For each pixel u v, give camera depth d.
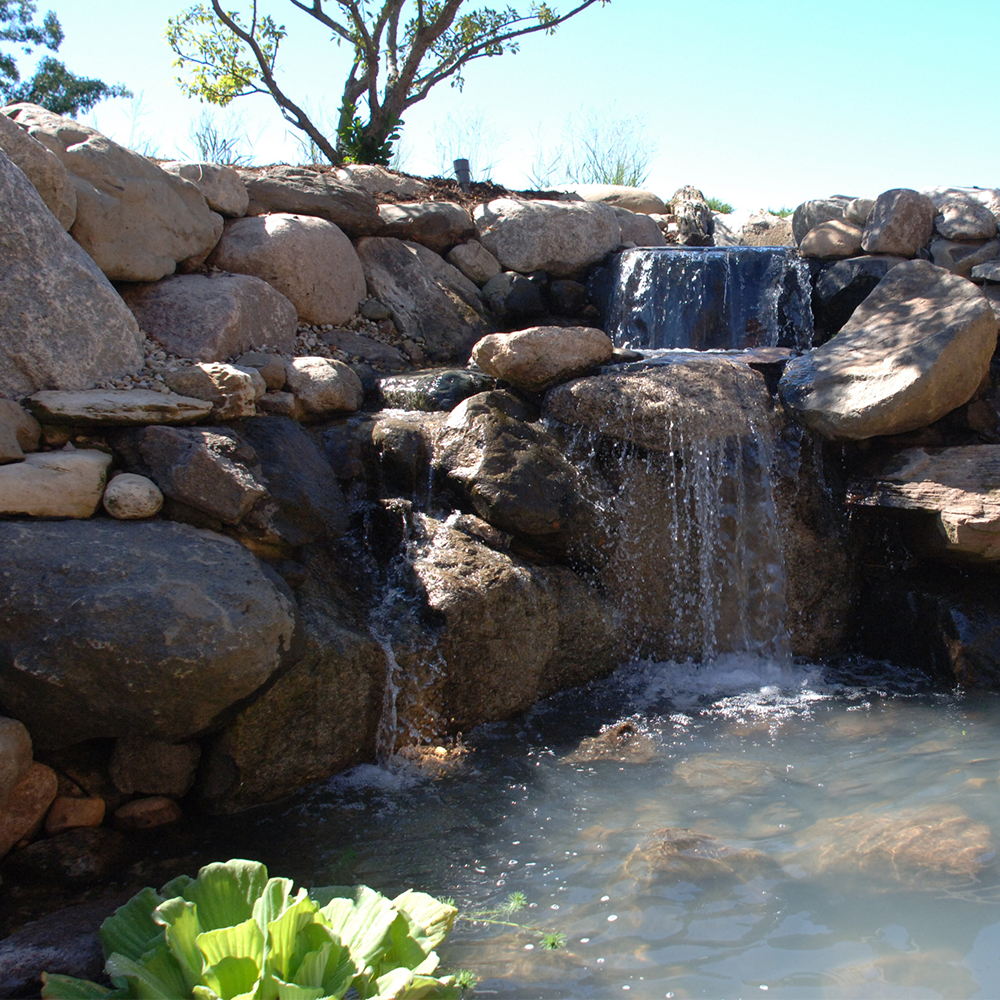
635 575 6.57
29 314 5.21
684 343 9.29
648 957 3.33
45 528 4.34
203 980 2.86
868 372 6.79
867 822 4.26
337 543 5.76
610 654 6.38
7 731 3.90
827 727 5.58
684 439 6.61
